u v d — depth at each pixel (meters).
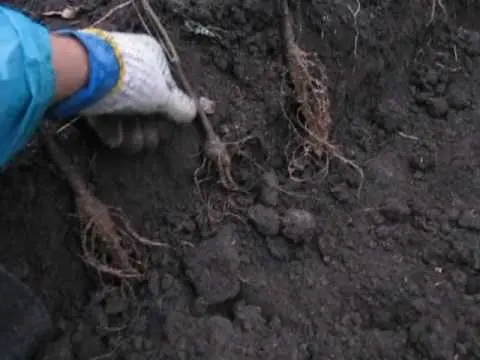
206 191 0.78
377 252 0.79
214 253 0.75
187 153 0.77
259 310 0.74
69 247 0.74
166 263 0.75
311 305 0.75
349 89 0.86
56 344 0.71
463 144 0.87
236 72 0.80
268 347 0.71
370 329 0.74
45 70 0.59
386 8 0.88
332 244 0.79
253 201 0.79
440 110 0.90
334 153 0.81
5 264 0.70
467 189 0.83
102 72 0.64
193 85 0.78
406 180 0.85
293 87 0.82
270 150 0.82
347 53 0.85
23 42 0.58
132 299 0.74
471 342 0.72
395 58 0.91
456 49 0.96
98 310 0.73
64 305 0.73
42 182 0.72
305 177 0.83
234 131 0.79
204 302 0.73
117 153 0.74
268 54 0.82
